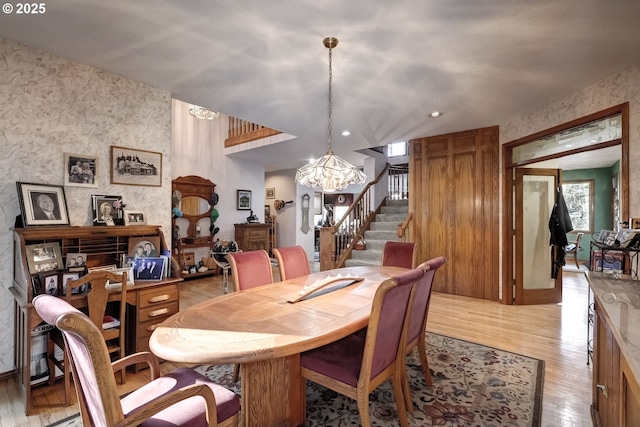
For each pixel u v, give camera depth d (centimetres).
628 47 233
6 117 231
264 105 364
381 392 227
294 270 307
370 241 605
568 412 198
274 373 171
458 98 342
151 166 311
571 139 336
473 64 263
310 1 185
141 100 303
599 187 754
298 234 858
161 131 319
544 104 362
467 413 198
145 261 268
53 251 235
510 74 281
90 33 220
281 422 175
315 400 217
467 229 475
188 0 184
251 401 162
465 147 475
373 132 483
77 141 264
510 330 341
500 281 447
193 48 240
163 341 143
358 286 249
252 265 268
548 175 441
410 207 530
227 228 692
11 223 233
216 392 146
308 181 312
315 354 184
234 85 309
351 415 200
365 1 185
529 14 195
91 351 101
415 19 202
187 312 183
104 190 279
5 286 231
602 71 273
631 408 119
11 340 234
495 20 202
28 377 197
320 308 191
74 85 262
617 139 280
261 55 251
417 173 523
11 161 233
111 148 284
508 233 437
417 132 484
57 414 196
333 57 253
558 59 253
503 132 437
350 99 345
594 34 216
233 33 220
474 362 267
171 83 305
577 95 318
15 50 234
